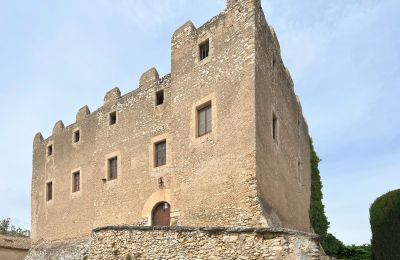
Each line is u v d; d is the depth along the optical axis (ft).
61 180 82.79
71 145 82.07
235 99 49.93
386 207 42.16
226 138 49.80
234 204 46.80
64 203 80.02
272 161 52.60
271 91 55.52
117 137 70.23
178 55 60.08
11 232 162.50
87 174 75.31
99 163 72.69
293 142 67.87
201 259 37.11
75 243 73.26
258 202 44.62
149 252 40.73
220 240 36.55
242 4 52.24
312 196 84.33
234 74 50.83
